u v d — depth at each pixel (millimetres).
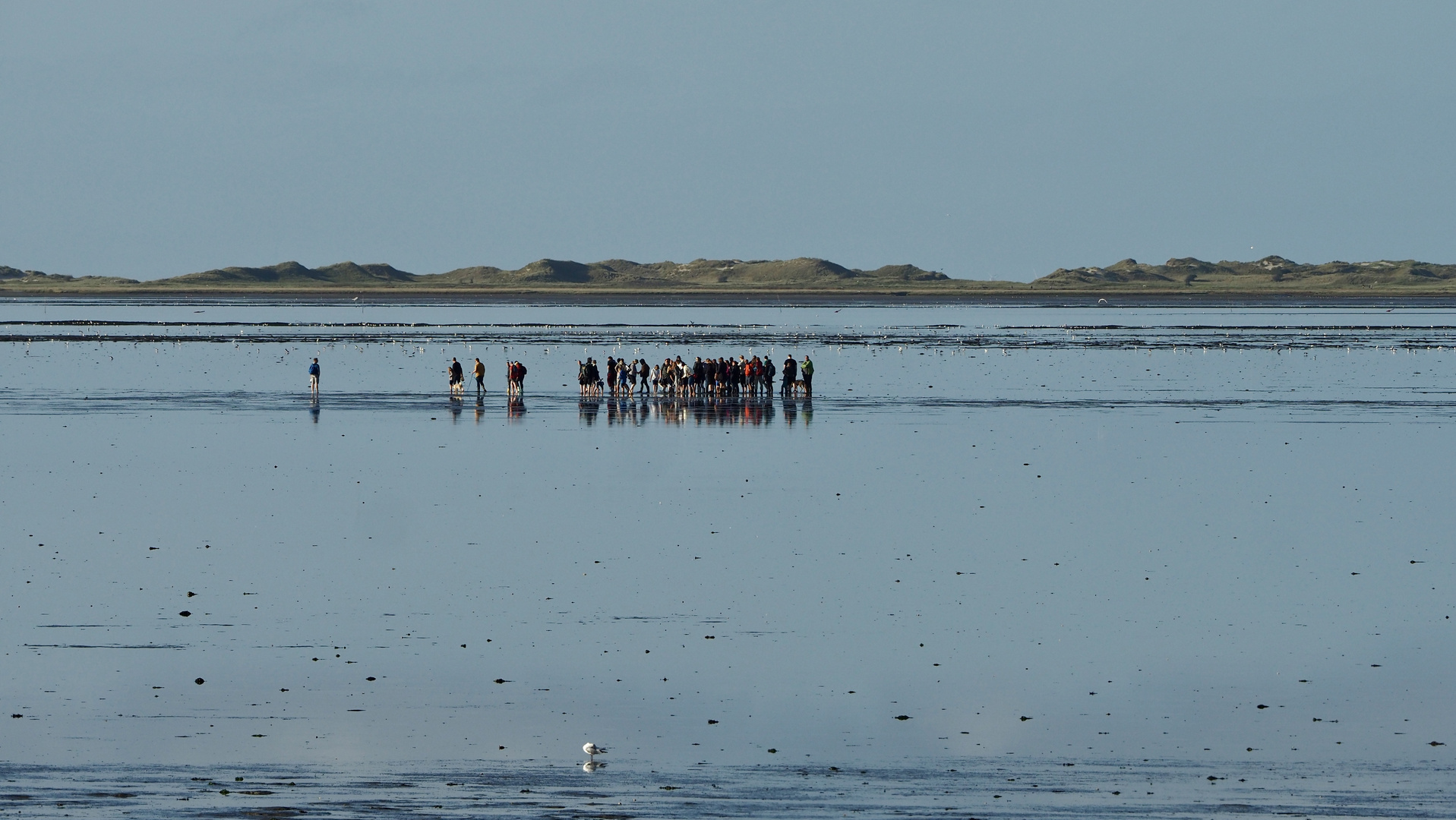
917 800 42812
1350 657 59219
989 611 66375
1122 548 80688
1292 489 102500
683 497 97375
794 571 74188
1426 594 69938
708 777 44906
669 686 54781
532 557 77438
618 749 47656
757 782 44438
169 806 41719
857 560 76875
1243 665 58000
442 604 67062
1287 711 52094
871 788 43969
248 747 47344
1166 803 42750
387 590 69562
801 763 46375
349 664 57250
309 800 42438
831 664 57875
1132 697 53844
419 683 54750
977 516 90562
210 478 105312
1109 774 45500
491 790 43500
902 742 48625
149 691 53438
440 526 86188
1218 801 42969
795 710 52000
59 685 54062
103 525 86000
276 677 55312
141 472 108312
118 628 62156
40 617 63750
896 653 59531
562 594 69000
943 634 62469
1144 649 60312
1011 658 58906
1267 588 71250
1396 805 42562
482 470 110125
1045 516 90750
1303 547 81125
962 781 44656
